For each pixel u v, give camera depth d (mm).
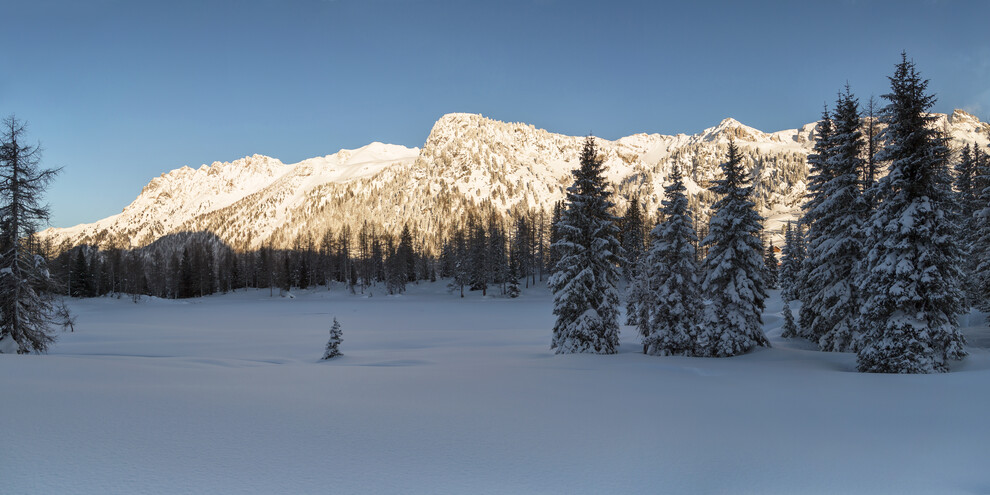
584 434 9156
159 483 6066
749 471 7258
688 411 11414
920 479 7051
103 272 116812
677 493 6344
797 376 17703
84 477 6156
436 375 17484
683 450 8258
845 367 21031
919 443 8898
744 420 10555
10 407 9594
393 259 108562
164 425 8883
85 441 7684
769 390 14586
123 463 6762
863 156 27031
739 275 25750
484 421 10055
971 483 6910
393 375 17484
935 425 10234
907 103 20328
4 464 6477
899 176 19922
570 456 7805
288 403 11398
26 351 25031
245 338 39062
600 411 11266
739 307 25750
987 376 16422
